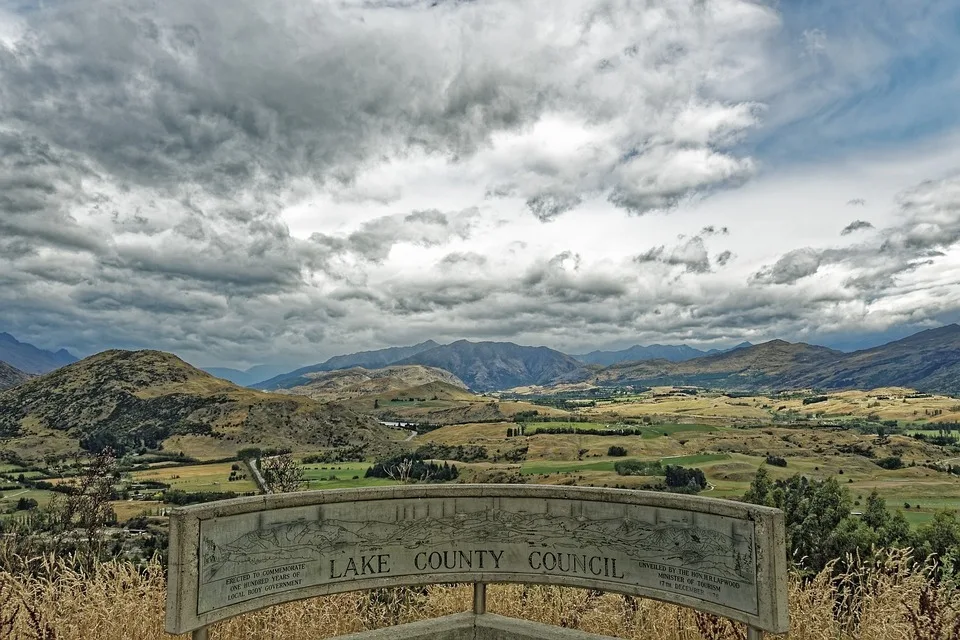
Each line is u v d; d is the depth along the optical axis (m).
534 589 7.23
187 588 4.93
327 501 5.82
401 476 8.72
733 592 5.18
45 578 6.03
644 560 5.75
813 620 5.73
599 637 5.88
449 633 6.11
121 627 5.62
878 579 5.85
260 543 5.43
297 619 6.23
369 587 5.92
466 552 6.22
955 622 5.12
